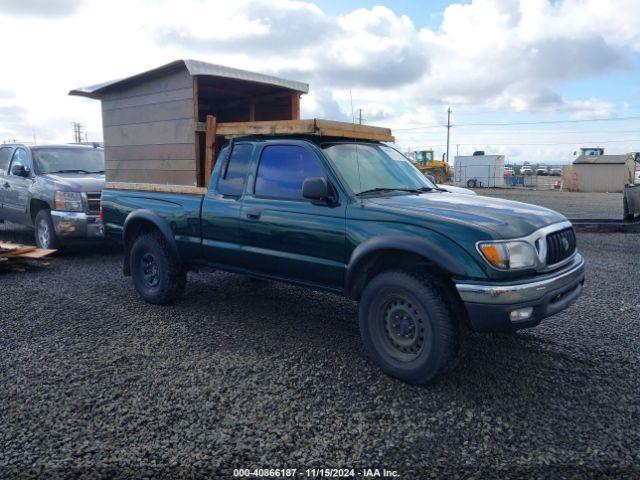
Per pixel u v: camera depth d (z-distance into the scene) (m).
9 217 10.02
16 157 9.96
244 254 4.95
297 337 4.88
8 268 7.52
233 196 5.08
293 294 6.41
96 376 3.96
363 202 4.18
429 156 47.88
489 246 3.54
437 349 3.63
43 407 3.47
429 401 3.61
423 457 2.94
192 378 3.94
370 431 3.21
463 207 4.09
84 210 8.31
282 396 3.66
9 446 3.02
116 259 8.67
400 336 3.92
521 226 3.78
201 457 2.92
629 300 6.17
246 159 5.06
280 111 7.08
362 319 4.10
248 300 6.12
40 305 5.86
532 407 3.52
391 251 4.00
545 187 45.03
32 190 8.97
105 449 2.99
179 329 5.07
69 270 7.75
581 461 2.90
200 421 3.31
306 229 4.42
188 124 5.41
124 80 5.88
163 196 5.71
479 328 3.56
